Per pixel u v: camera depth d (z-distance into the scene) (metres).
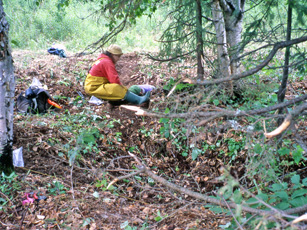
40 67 6.84
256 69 2.48
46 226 3.29
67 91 6.18
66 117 5.34
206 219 3.46
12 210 3.43
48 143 4.57
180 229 3.26
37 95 5.33
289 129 2.72
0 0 3.29
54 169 4.21
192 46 4.85
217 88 2.57
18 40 8.71
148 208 3.85
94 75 5.34
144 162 4.99
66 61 7.39
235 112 2.25
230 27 5.04
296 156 3.52
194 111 2.38
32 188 3.75
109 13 4.88
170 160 5.11
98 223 3.42
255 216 2.37
